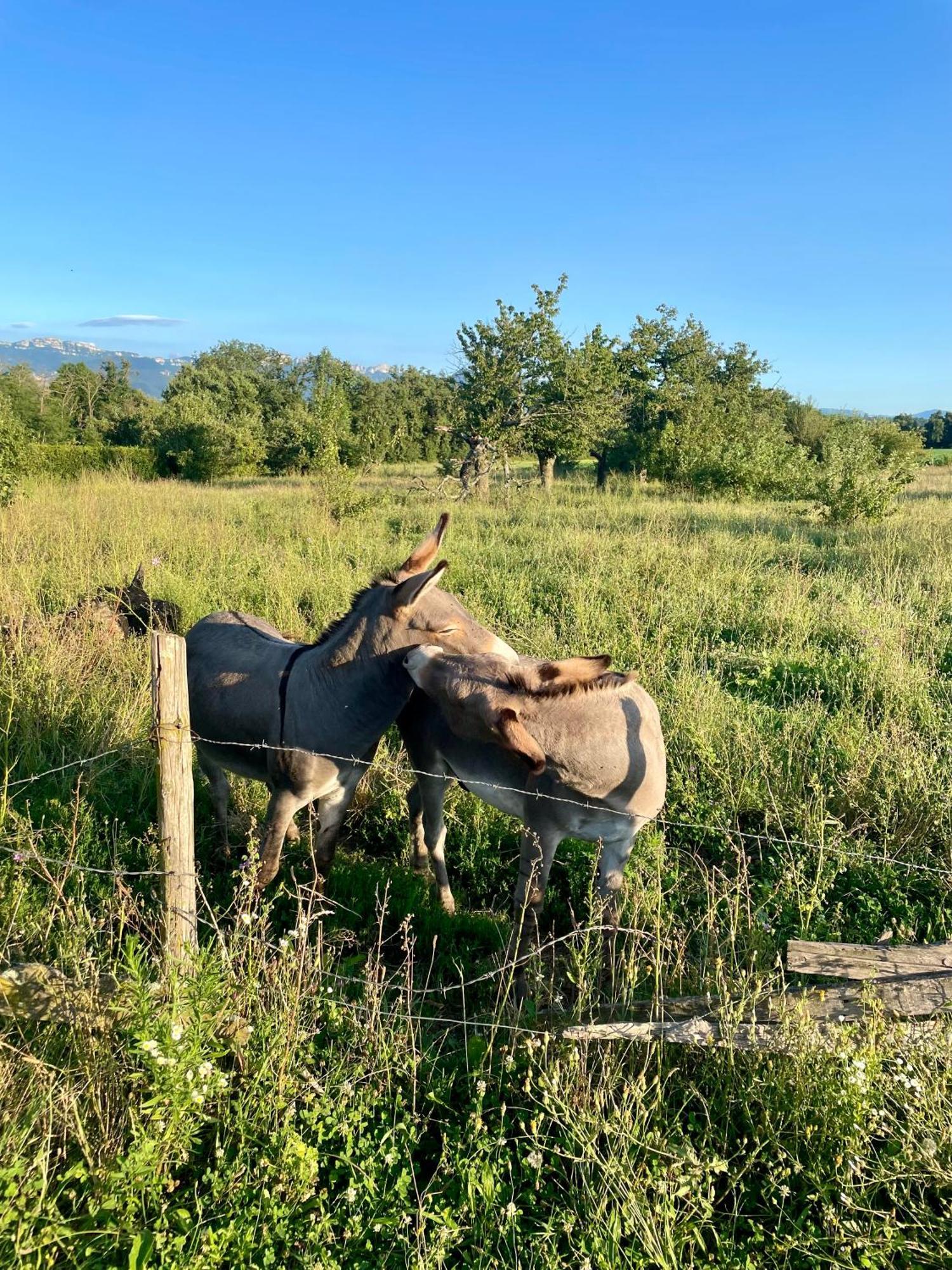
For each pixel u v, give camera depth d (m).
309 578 10.20
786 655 8.12
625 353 36.19
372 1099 2.97
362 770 4.48
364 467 24.78
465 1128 2.96
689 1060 3.31
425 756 4.45
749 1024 3.21
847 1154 2.76
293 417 41.97
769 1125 2.91
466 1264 2.55
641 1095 2.88
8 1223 2.36
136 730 5.98
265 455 40.31
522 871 3.98
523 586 10.35
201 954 3.02
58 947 3.56
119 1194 2.54
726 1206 2.84
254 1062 2.98
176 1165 2.72
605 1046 3.27
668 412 36.22
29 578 9.20
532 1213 2.74
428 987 4.00
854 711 6.48
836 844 4.75
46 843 4.64
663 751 3.85
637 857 4.67
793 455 24.94
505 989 3.79
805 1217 2.71
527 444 29.27
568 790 3.71
